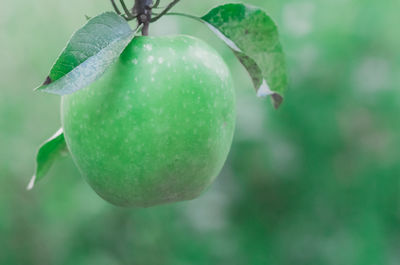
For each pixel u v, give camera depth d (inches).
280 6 43.9
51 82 18.9
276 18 43.6
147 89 20.1
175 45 20.4
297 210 42.5
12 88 46.3
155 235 41.9
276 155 40.6
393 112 42.8
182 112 20.2
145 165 20.3
